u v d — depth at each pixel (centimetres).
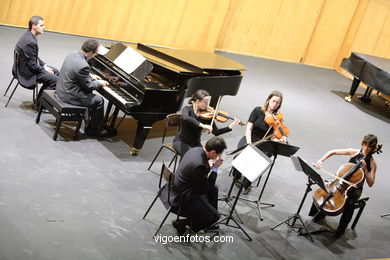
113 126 604
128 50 572
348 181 494
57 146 537
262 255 449
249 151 440
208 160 422
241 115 776
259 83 988
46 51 827
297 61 1284
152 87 552
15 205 424
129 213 459
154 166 554
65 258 381
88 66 541
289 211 534
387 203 608
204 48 1127
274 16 1195
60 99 546
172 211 429
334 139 785
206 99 527
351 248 495
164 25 1048
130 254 405
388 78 897
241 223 489
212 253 433
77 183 481
